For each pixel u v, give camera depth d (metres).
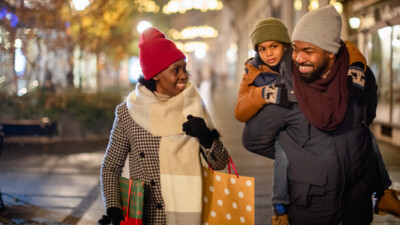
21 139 8.30
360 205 2.11
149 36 2.01
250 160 6.58
